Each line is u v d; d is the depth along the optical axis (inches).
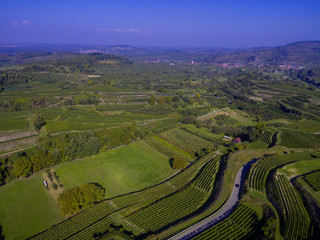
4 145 5246.1
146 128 6988.2
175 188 4264.3
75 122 6884.8
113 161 5162.4
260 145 6028.5
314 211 3260.3
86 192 3757.4
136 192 4175.7
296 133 6752.0
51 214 3627.0
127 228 3230.8
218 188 4042.8
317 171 4429.1
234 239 2871.6
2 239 3152.1
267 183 4042.8
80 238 3038.9
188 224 3176.7
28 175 4473.4
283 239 2847.0
